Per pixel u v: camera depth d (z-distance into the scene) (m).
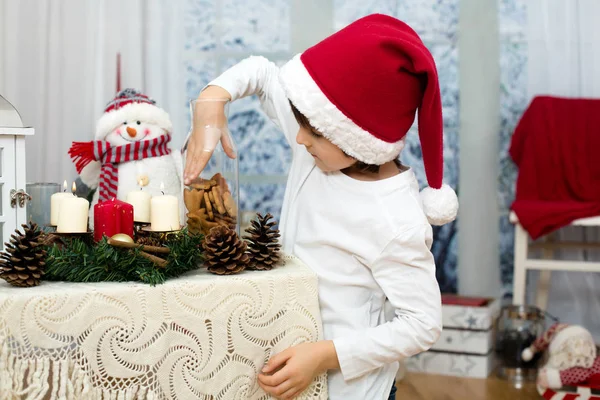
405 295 0.97
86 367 0.83
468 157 2.59
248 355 0.92
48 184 1.25
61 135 2.35
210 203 1.05
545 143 2.35
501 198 2.59
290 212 1.13
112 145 1.48
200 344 0.89
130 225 0.96
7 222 1.10
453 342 2.27
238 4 2.58
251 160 2.63
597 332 2.56
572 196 2.34
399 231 0.96
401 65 0.92
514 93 2.57
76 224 0.93
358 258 1.01
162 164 1.45
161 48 2.48
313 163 1.11
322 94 0.92
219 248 0.94
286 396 0.92
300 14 2.59
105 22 2.37
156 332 0.86
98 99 2.37
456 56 2.59
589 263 2.23
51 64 2.32
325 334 1.02
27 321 0.80
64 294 0.82
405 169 1.10
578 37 2.48
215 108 1.06
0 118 1.08
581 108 2.38
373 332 0.96
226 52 2.60
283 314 0.93
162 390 0.87
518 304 2.28
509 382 2.20
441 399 2.01
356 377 0.97
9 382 0.78
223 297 0.90
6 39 2.26
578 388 1.94
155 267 0.90
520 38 2.55
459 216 2.61
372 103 0.92
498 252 2.60
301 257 1.06
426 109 0.96
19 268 0.84
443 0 2.58
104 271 0.89
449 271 2.63
